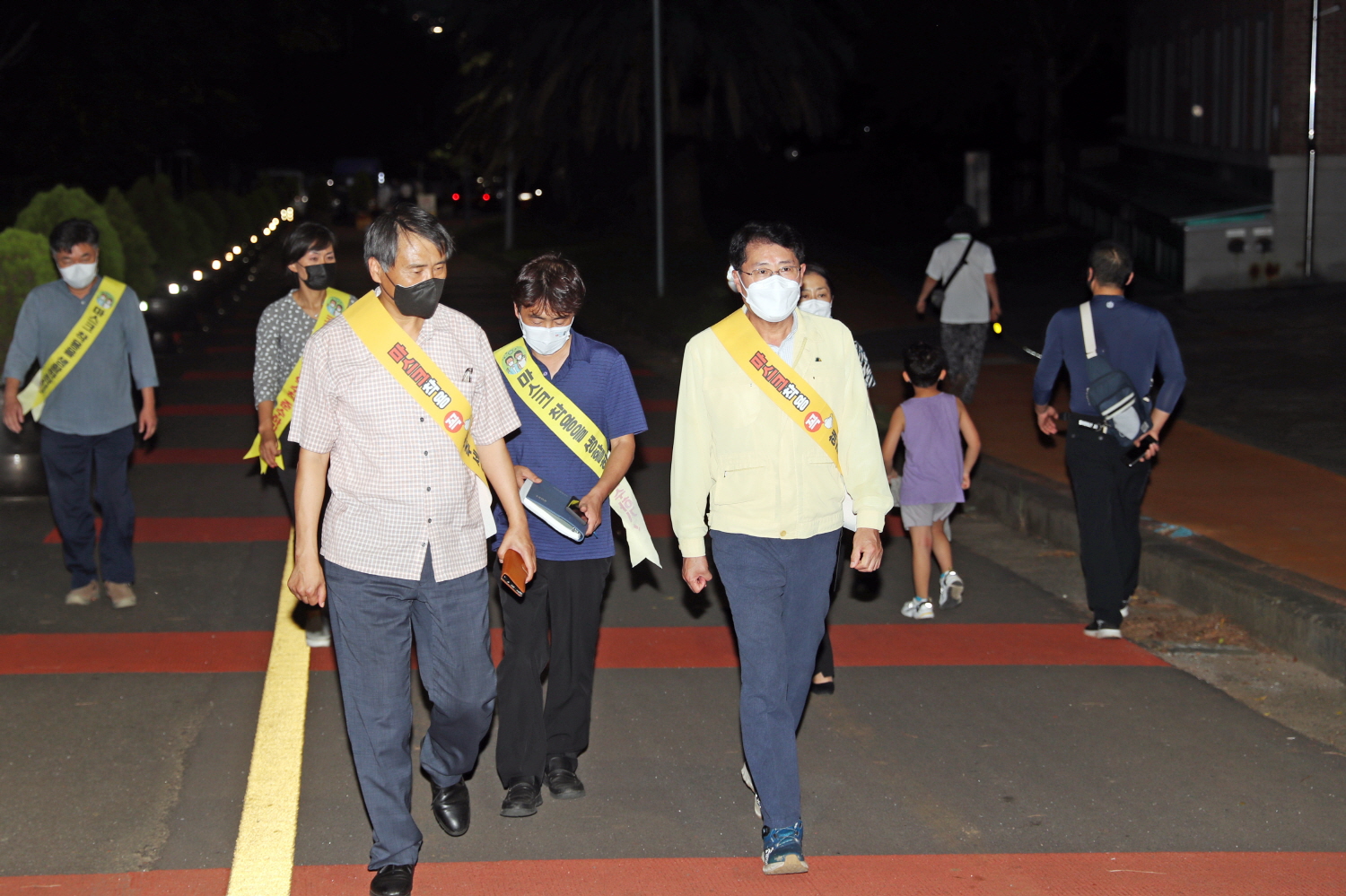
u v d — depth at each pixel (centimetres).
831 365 457
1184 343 1630
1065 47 3700
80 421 701
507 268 3666
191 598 752
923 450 717
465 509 430
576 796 499
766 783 438
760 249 436
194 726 567
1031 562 852
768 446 451
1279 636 662
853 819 481
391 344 412
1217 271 2166
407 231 402
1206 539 798
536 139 3059
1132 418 661
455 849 458
